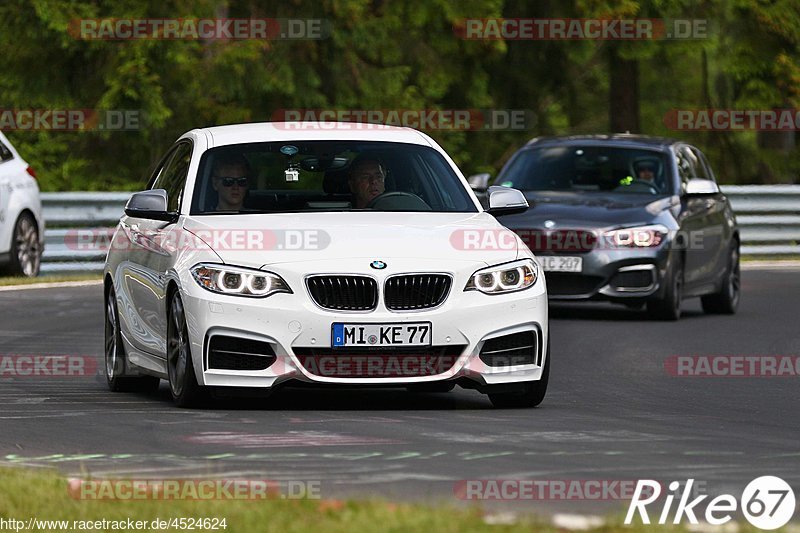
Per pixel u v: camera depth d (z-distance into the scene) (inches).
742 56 3538.4
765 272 2442.2
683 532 553.0
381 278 922.7
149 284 1015.6
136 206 1010.1
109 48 3157.0
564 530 547.8
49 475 673.0
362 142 1062.4
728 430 887.1
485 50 3395.7
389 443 797.9
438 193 1038.4
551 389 1107.9
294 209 1012.5
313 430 848.3
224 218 989.8
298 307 917.8
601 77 4065.0
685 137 4626.0
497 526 550.6
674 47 3457.2
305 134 1067.3
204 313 924.6
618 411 975.0
